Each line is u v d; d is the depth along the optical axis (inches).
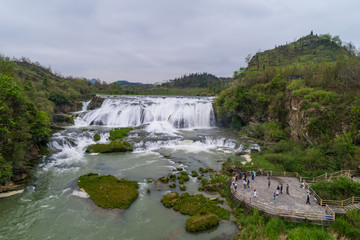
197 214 869.2
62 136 1786.4
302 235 737.6
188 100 2928.2
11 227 802.8
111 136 1916.8
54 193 1043.9
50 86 2965.1
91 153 1625.2
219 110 2546.8
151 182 1175.6
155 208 934.4
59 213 887.1
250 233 771.4
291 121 1798.7
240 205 940.0
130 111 2536.9
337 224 801.6
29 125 1459.2
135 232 781.9
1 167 1018.1
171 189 1104.8
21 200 980.6
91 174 1227.2
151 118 2559.1
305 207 898.7
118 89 6289.4
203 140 1932.8
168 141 1868.8
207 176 1272.1
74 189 1071.6
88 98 3499.0
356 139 1307.8
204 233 783.7
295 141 1694.1
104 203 946.7
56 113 2571.4
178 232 784.3
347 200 925.8
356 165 1200.8
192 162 1491.1
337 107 1480.1
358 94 1491.1
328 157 1320.1
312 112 1547.7
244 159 1561.3
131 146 1729.8
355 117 1354.6
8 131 1087.6
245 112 2348.7
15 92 1176.8
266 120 2128.4
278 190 980.6
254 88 2361.0
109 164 1421.0
